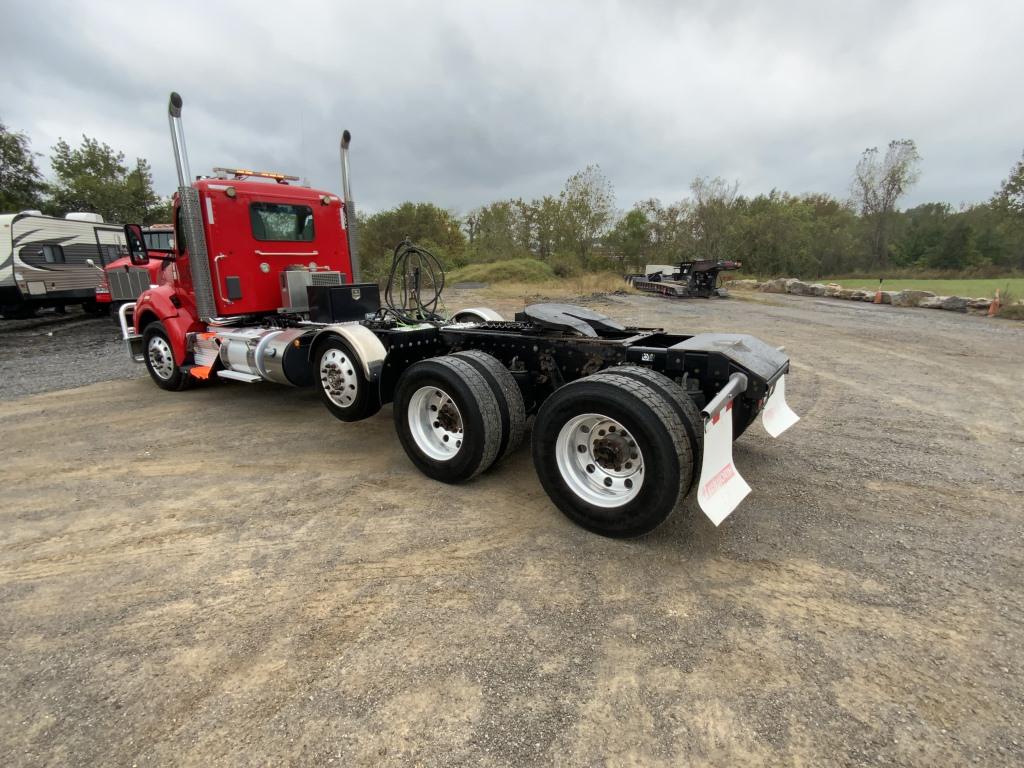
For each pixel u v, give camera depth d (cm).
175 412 604
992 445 469
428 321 559
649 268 2291
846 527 334
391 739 191
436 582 283
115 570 298
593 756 183
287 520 353
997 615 252
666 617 254
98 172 4056
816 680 215
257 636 244
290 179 666
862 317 1401
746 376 329
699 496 282
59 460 462
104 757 186
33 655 235
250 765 182
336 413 505
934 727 193
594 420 323
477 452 374
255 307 613
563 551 312
